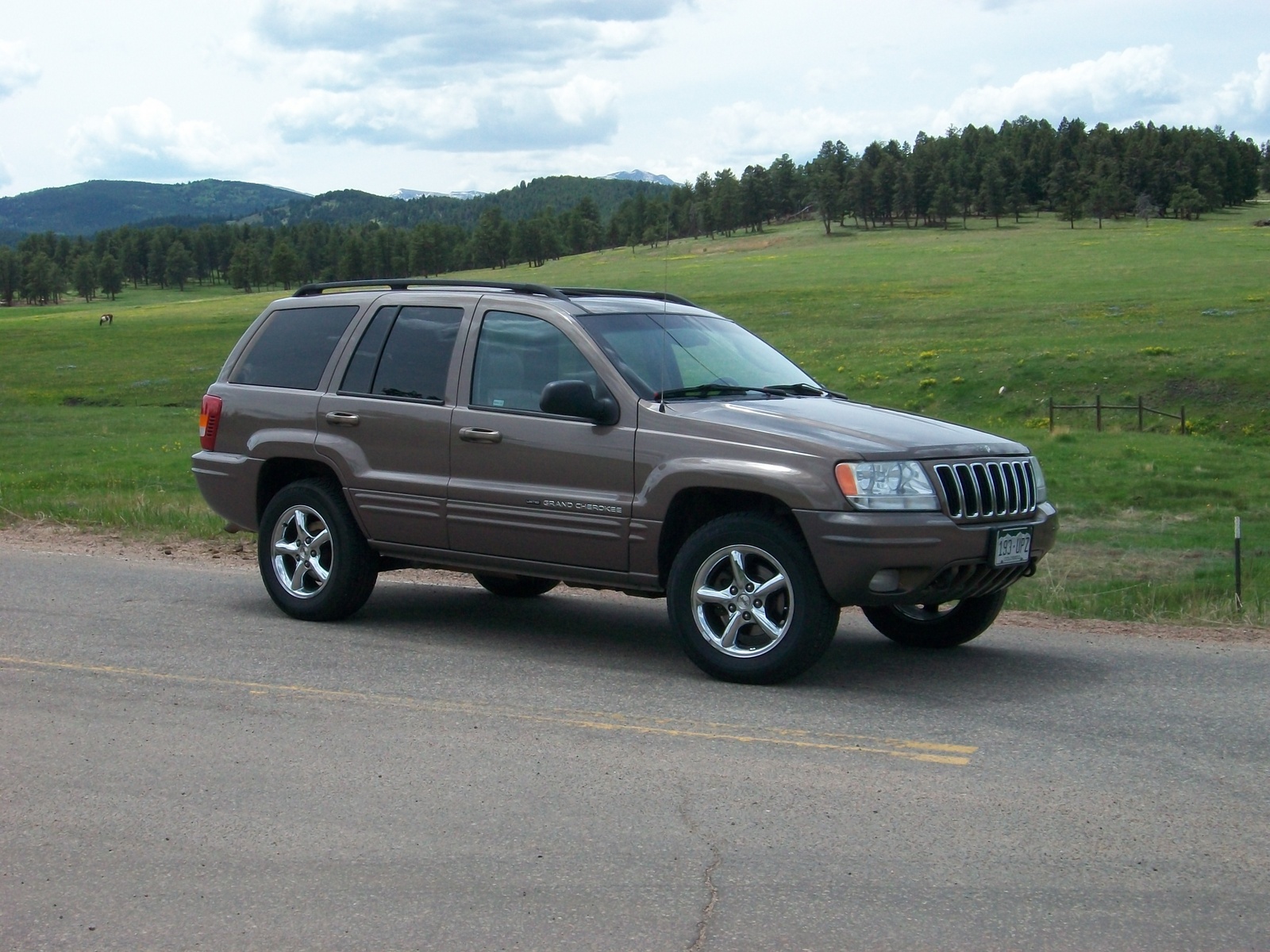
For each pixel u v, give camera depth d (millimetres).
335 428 7840
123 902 3904
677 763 5203
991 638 7895
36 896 3951
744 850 4262
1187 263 93312
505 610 8672
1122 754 5336
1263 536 17391
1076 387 41969
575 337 7035
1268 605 9016
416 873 4098
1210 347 46062
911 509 6125
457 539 7344
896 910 3791
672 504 6598
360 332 7953
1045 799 4766
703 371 7172
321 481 8047
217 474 8391
